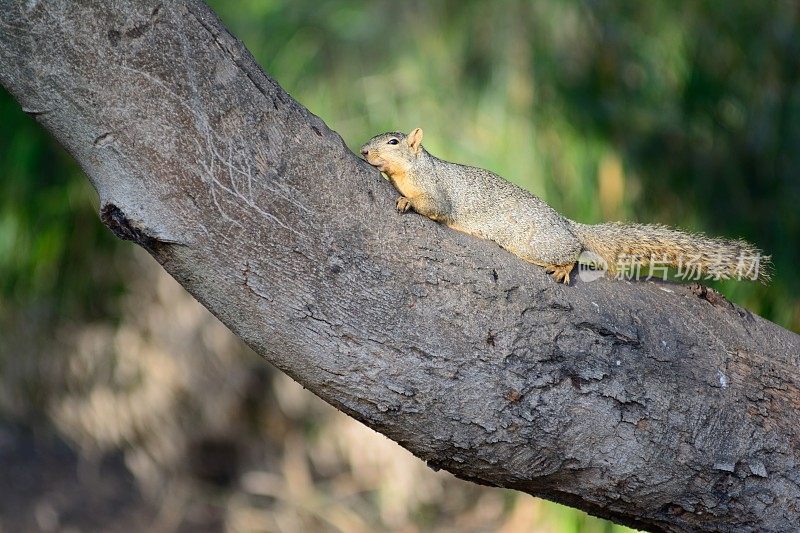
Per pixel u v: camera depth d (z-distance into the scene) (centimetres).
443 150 1934
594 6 1933
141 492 2312
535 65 1928
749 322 852
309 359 739
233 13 2161
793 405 820
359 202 748
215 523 2225
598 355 778
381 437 2164
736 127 1891
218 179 705
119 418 2250
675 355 801
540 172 1886
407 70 2056
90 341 2259
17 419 2372
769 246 1836
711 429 791
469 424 753
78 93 676
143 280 2259
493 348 752
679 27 1916
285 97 742
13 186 2147
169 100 690
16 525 2183
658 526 824
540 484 791
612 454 773
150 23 682
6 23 659
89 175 708
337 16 2123
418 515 2208
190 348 2225
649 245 1023
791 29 1870
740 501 798
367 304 734
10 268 2231
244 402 2261
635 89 1930
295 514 2205
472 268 765
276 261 721
